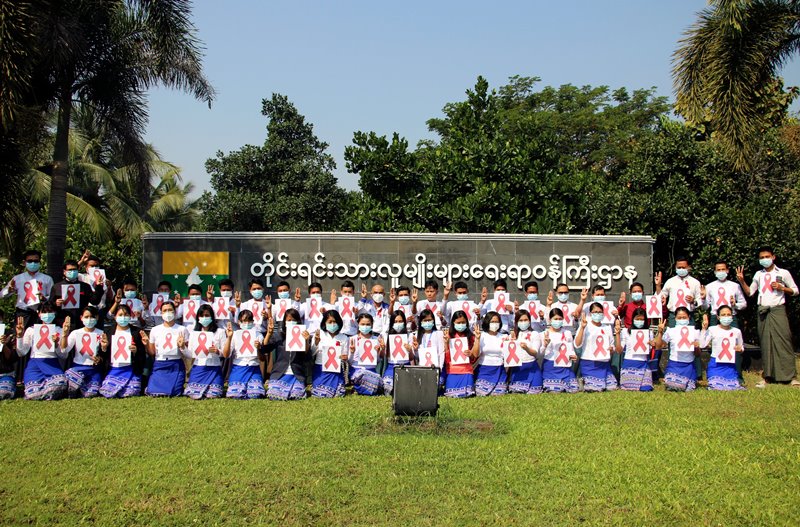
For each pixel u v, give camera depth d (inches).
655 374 536.7
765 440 348.2
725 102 643.5
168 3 645.3
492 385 479.2
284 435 358.0
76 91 661.3
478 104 857.5
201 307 475.2
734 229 700.7
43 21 544.7
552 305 553.0
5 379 458.9
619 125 1433.3
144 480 293.4
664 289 562.9
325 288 618.8
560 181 769.6
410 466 310.2
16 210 689.0
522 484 289.7
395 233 622.5
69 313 501.4
